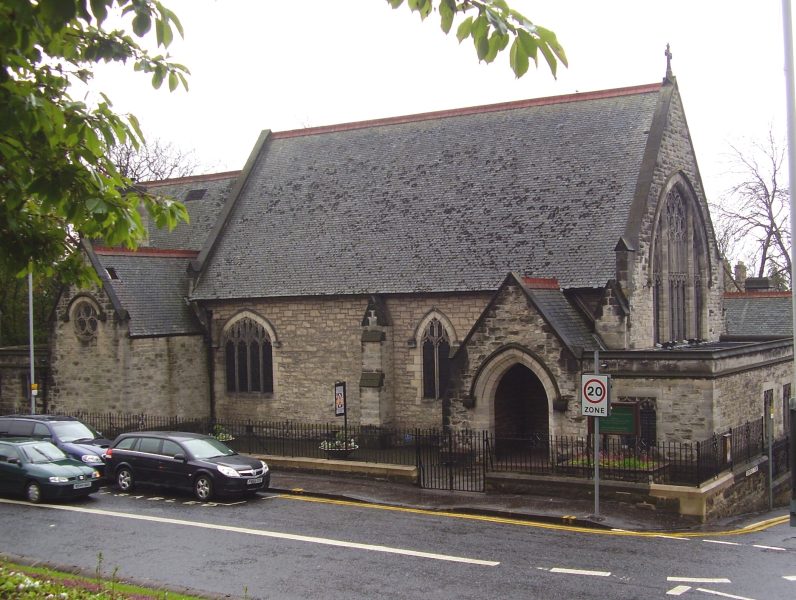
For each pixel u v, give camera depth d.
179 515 23.34
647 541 20.16
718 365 26.30
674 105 35.22
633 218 31.53
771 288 52.12
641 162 33.34
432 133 40.16
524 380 33.12
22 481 25.38
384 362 35.09
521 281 28.75
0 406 42.31
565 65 6.94
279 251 39.34
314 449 34.47
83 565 18.03
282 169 43.22
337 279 36.59
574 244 32.34
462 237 35.09
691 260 36.34
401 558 18.56
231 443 36.16
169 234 44.94
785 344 33.41
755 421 29.28
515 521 22.52
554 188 34.66
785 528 22.61
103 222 10.57
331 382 36.97
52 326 38.53
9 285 53.16
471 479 27.88
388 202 38.34
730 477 25.02
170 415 38.19
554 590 16.11
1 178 9.71
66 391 38.16
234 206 42.69
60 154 9.52
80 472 25.55
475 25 7.05
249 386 39.31
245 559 18.56
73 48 9.50
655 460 25.14
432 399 34.75
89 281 12.58
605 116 36.22
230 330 39.69
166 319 38.50
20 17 7.18
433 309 34.34
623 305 29.92
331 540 20.27
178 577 17.16
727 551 19.17
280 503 25.14
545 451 31.55
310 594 15.96
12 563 17.50
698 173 36.97
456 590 16.16
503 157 37.16
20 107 8.50
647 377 26.83
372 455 32.84
